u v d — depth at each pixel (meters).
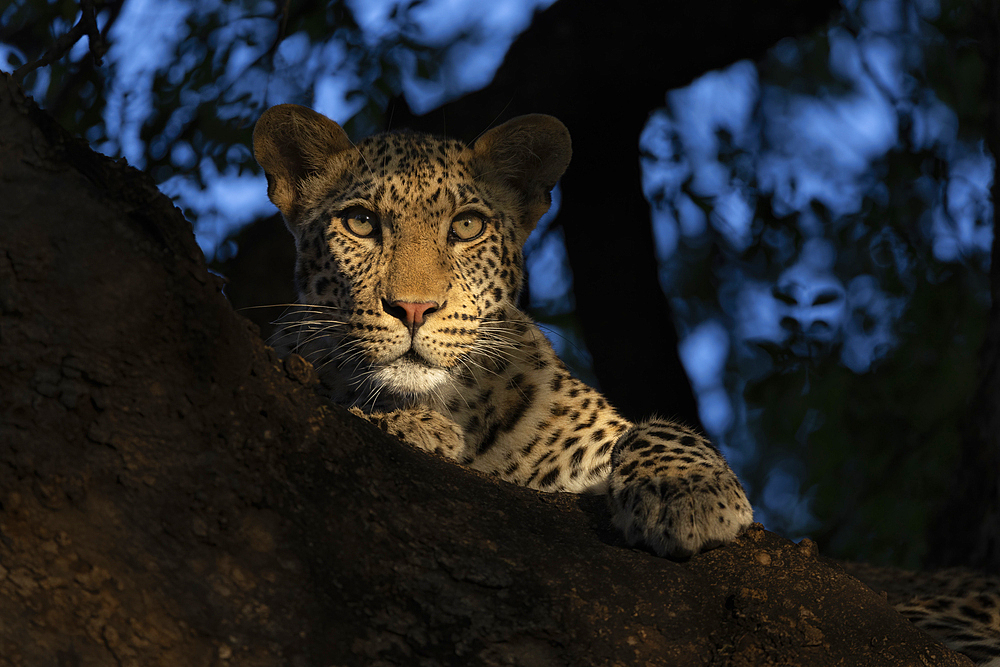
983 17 10.98
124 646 3.86
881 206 14.64
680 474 6.48
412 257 9.06
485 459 9.52
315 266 9.73
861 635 4.96
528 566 4.86
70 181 4.15
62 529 3.94
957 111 14.44
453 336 9.12
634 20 13.75
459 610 4.52
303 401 4.75
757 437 16.91
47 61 6.29
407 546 4.67
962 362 13.85
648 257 16.23
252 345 4.55
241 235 13.34
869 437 13.80
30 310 4.02
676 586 5.02
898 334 14.36
